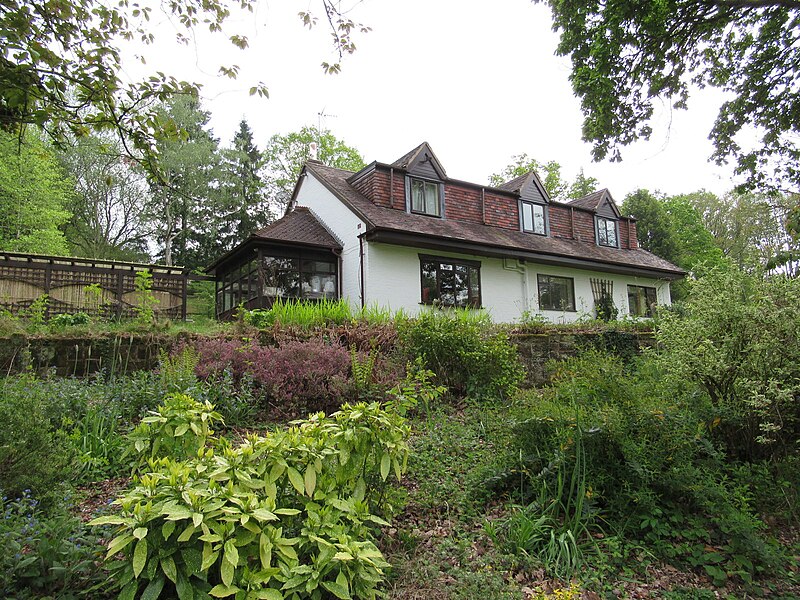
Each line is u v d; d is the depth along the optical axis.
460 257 16.22
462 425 5.96
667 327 5.24
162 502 2.16
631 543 3.59
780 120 8.57
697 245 35.41
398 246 15.11
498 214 18.39
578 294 19.02
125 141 4.39
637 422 3.98
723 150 9.23
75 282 13.88
